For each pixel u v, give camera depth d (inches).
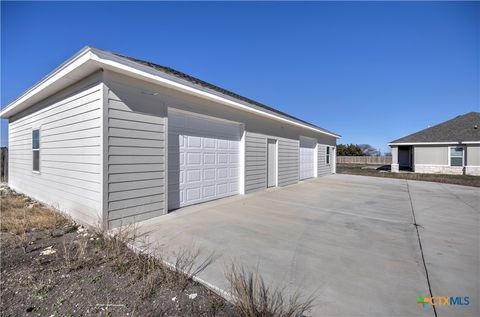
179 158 225.5
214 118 263.6
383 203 276.2
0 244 136.4
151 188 190.2
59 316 74.3
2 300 82.3
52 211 211.5
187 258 117.0
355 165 1259.2
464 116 796.0
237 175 310.8
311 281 97.4
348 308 79.0
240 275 95.0
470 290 92.1
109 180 159.9
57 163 217.0
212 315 75.9
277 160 399.9
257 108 310.2
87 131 172.6
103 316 74.2
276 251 129.8
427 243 146.3
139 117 180.4
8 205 240.1
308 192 349.7
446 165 706.2
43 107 245.0
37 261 113.7
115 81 164.1
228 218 197.3
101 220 156.5
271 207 243.0
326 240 149.3
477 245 143.6
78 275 100.4
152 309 78.1
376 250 133.7
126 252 121.5
